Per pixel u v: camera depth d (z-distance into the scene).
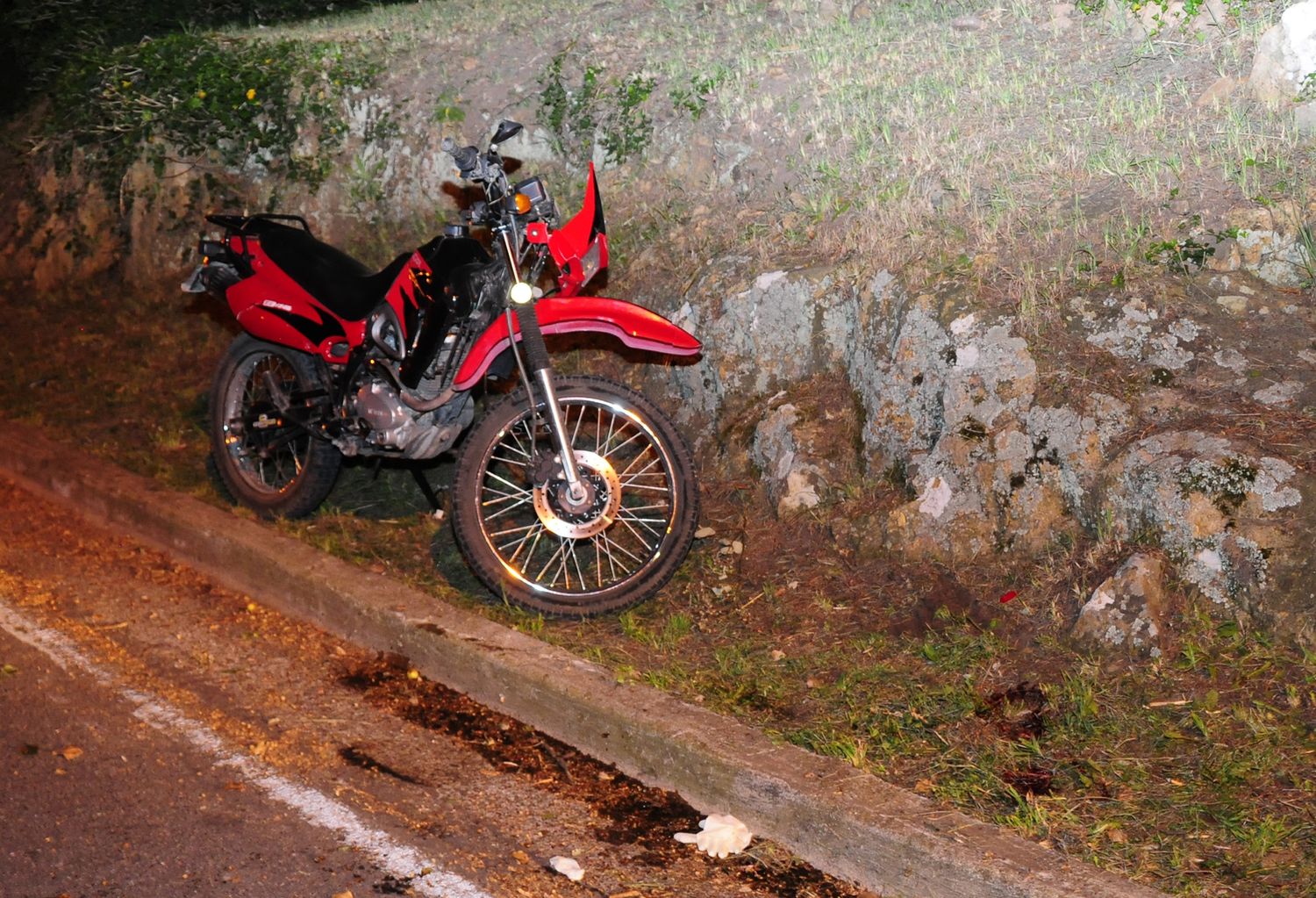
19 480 6.90
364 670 5.03
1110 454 5.06
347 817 4.04
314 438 5.98
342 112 9.59
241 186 9.72
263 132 9.73
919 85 7.76
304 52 10.12
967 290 5.71
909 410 5.62
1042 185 6.36
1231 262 5.59
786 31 9.22
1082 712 4.28
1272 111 6.45
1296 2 7.38
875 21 9.11
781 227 6.90
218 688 4.87
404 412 5.42
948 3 9.16
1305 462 4.71
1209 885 3.49
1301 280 5.54
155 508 6.12
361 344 5.57
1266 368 5.15
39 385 7.95
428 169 9.10
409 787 4.23
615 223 7.85
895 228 6.34
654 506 5.48
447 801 4.16
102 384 7.95
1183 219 5.83
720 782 4.08
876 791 3.87
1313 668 4.30
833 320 6.21
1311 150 6.05
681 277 7.12
